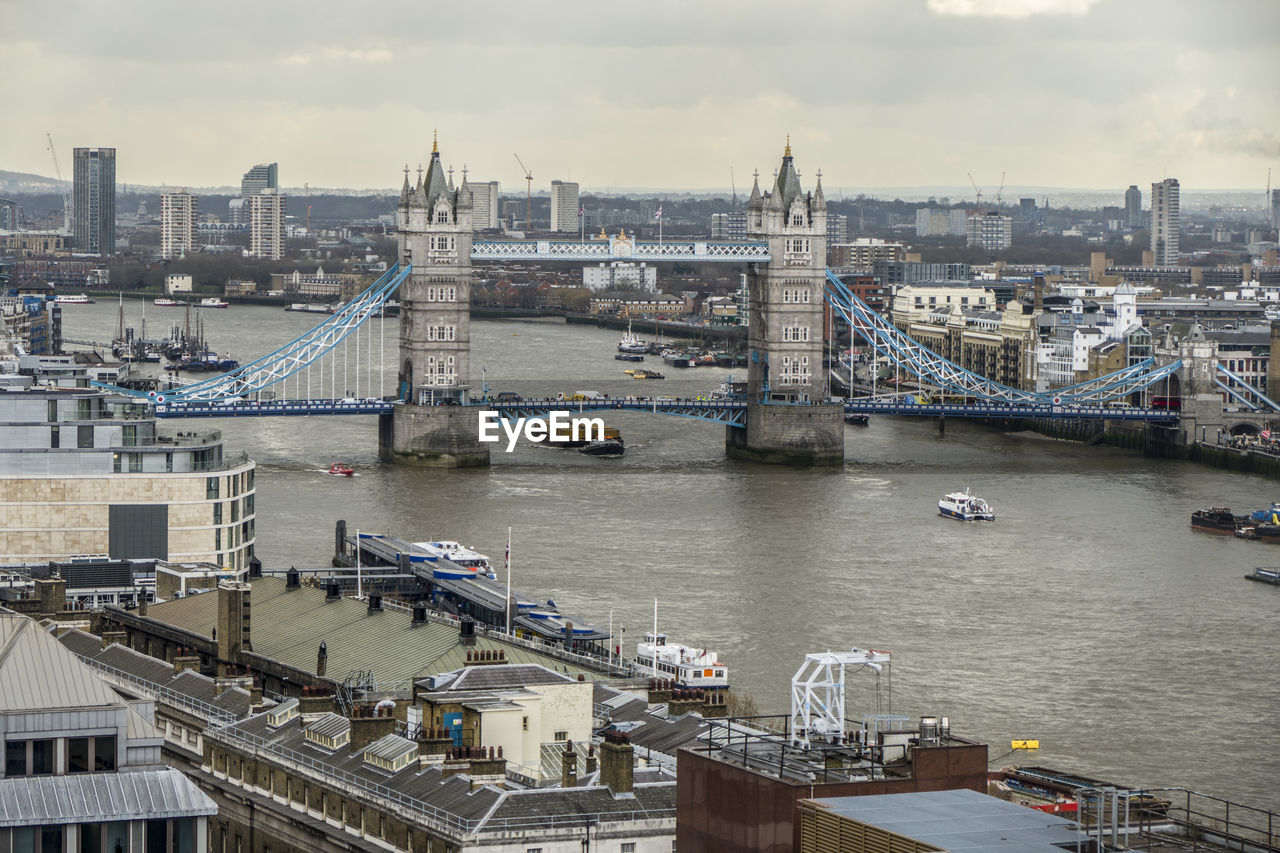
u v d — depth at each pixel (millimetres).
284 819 191000
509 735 188375
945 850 128750
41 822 149750
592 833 169000
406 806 176875
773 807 144125
